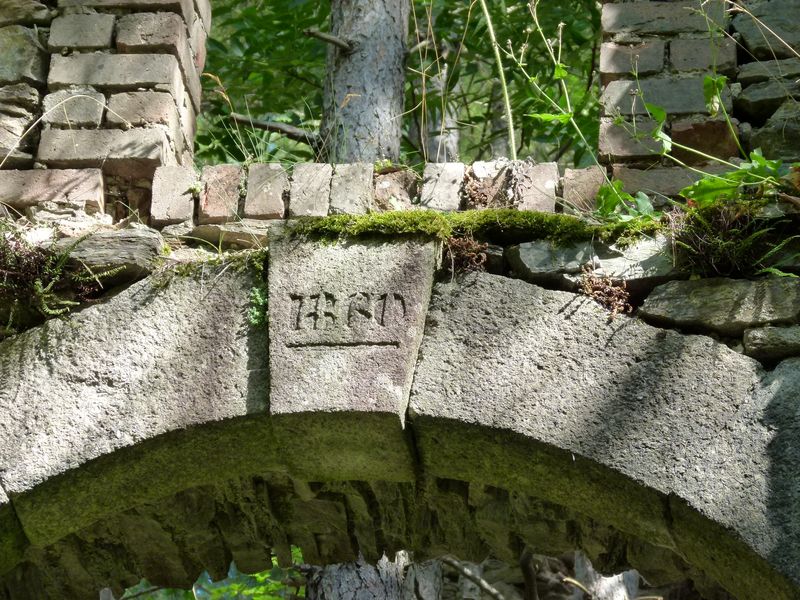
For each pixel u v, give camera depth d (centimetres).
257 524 406
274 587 636
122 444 368
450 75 611
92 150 407
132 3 424
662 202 392
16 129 412
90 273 383
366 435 365
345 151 504
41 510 375
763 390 353
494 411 359
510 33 622
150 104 413
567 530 393
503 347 364
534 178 392
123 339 376
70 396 373
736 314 362
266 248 380
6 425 372
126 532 404
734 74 407
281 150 596
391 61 520
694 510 346
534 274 372
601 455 353
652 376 358
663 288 368
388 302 367
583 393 358
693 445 351
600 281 370
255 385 367
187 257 386
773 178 369
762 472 346
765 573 343
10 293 382
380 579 507
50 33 420
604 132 400
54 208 402
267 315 372
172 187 398
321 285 371
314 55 637
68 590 417
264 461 378
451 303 370
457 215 377
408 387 362
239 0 651
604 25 413
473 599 598
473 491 389
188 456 374
